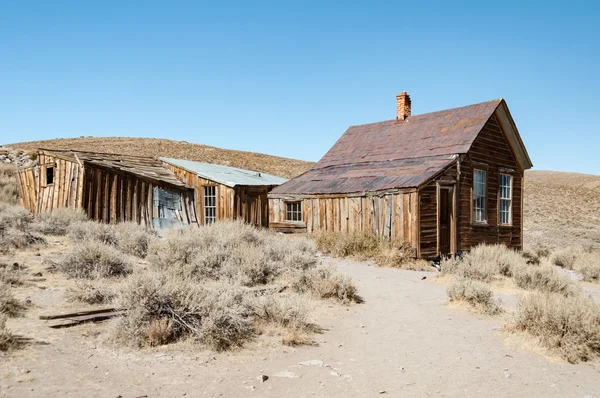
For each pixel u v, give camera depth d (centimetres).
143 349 574
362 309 889
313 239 1712
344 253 1568
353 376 533
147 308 623
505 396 491
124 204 1950
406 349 651
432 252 1559
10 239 1091
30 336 568
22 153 4188
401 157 1933
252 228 1452
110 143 8138
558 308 689
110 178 1909
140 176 2014
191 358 555
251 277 988
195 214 2239
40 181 2020
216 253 1048
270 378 509
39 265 948
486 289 915
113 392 437
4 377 440
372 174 1844
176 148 7888
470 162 1775
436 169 1620
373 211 1642
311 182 2033
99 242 1129
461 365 588
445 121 1997
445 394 489
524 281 1166
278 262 1126
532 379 546
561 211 5975
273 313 721
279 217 2002
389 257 1466
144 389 453
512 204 2050
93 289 770
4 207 1570
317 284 958
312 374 531
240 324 636
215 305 643
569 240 4116
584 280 1522
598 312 695
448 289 969
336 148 2370
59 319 646
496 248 1576
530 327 715
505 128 1980
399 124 2236
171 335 621
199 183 2234
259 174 2961
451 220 1673
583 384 536
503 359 617
